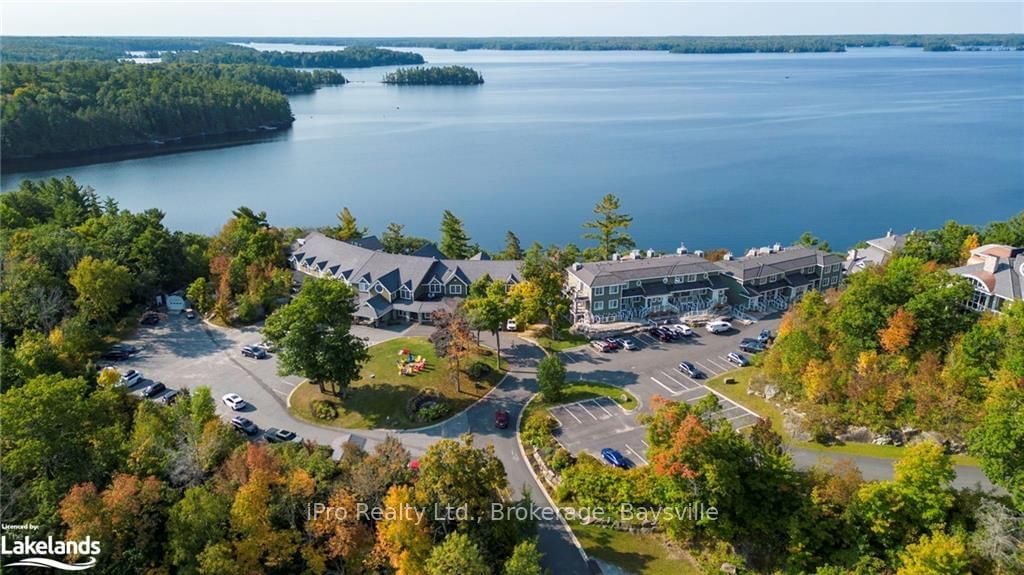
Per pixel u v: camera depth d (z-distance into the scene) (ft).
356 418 238.68
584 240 530.68
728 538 173.06
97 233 354.74
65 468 176.86
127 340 299.79
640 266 327.88
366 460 179.11
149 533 160.76
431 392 252.42
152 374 268.82
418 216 597.93
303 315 238.68
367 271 337.11
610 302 316.60
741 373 264.31
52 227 347.36
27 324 277.03
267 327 251.80
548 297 295.89
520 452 219.82
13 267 284.41
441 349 254.47
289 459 186.09
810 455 206.18
